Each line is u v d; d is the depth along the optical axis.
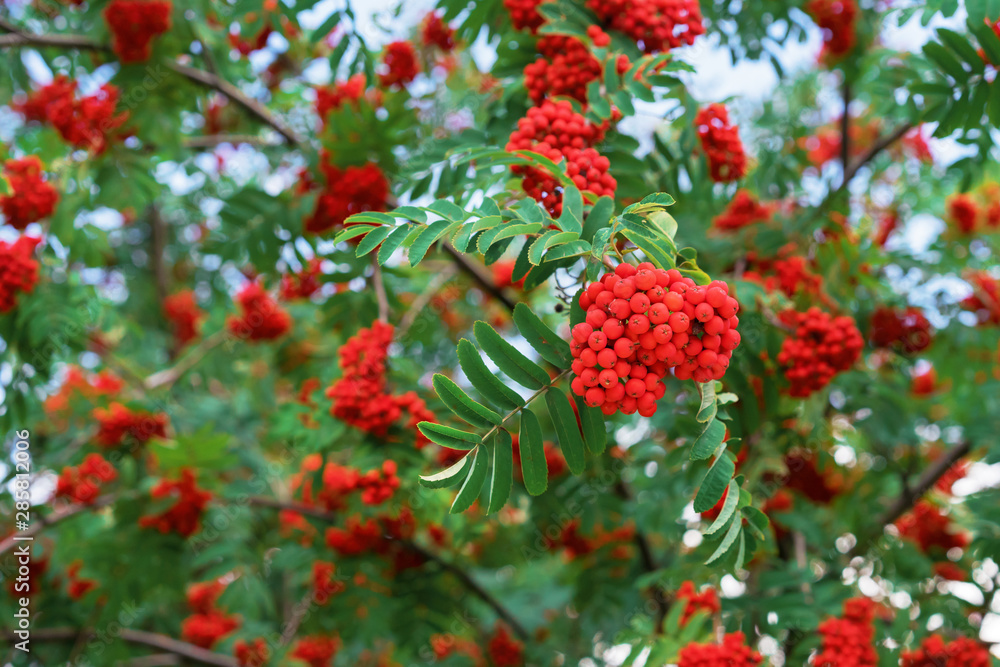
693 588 3.32
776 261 3.70
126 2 3.73
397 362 3.49
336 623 4.08
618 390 1.58
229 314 5.34
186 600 5.46
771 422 3.29
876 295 4.01
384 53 4.32
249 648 4.52
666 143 3.35
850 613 3.14
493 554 4.93
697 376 1.62
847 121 4.52
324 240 3.99
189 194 5.73
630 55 2.71
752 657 2.68
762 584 3.50
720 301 1.54
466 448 1.64
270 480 5.12
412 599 4.31
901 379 4.36
